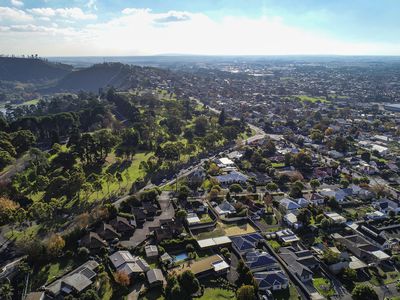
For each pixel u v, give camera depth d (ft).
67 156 593.83
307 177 600.80
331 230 412.98
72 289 283.38
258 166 630.74
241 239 368.07
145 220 419.13
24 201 447.01
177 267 323.16
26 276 300.20
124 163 633.61
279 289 301.43
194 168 621.31
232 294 290.97
